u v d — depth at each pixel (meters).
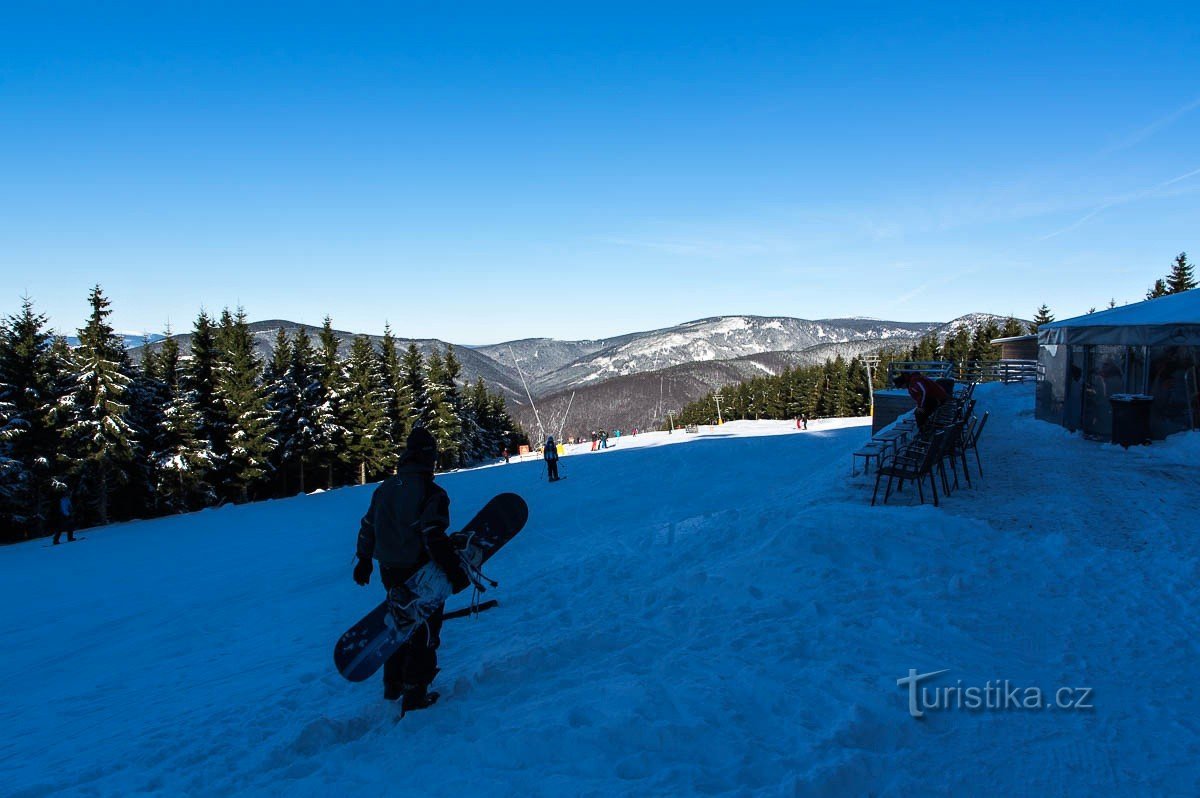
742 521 9.71
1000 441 16.20
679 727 3.53
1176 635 5.04
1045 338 19.05
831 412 102.00
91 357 36.66
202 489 41.62
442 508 4.32
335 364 52.59
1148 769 3.25
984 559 6.87
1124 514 8.69
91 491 38.91
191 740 4.36
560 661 5.03
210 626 9.07
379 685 5.18
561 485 23.84
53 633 9.88
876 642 4.88
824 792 2.95
